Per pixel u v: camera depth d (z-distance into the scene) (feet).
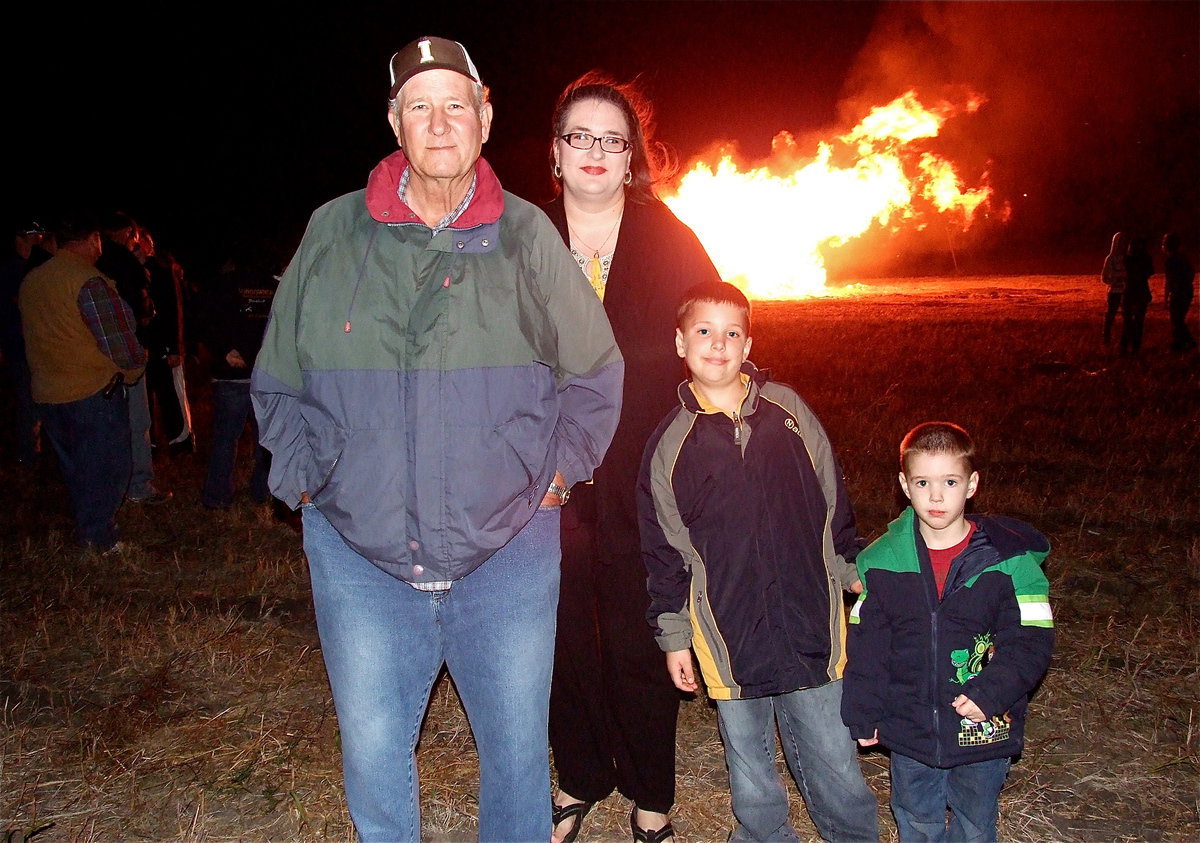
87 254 19.40
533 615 7.94
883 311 68.74
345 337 7.35
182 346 28.25
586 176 9.57
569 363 7.90
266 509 22.49
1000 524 9.06
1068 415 30.58
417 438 7.34
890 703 9.11
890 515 21.08
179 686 13.98
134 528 21.48
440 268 7.34
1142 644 14.53
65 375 19.06
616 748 10.31
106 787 11.53
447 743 12.42
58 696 13.76
